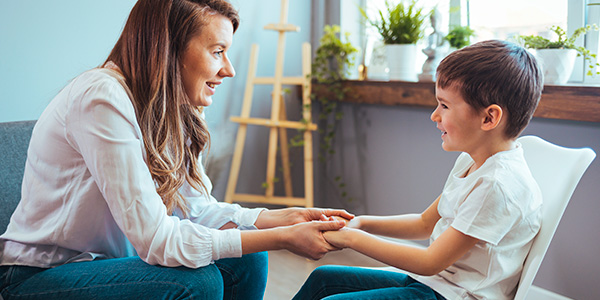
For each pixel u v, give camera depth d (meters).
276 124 2.55
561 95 1.76
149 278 1.11
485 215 1.07
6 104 1.91
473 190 1.12
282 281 2.19
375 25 2.49
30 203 1.20
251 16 2.61
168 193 1.25
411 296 1.18
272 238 1.19
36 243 1.18
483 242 1.09
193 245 1.13
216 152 2.60
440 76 1.16
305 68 2.58
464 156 1.30
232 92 2.62
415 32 2.38
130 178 1.09
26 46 1.93
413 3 2.36
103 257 1.29
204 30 1.19
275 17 2.71
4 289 1.17
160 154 1.22
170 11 1.17
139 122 1.19
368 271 1.35
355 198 2.74
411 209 2.44
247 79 2.55
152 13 1.17
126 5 2.20
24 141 1.58
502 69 1.08
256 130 2.76
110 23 2.16
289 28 2.53
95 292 1.11
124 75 1.20
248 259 1.37
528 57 1.12
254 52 2.54
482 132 1.13
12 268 1.18
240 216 1.42
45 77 2.00
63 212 1.17
